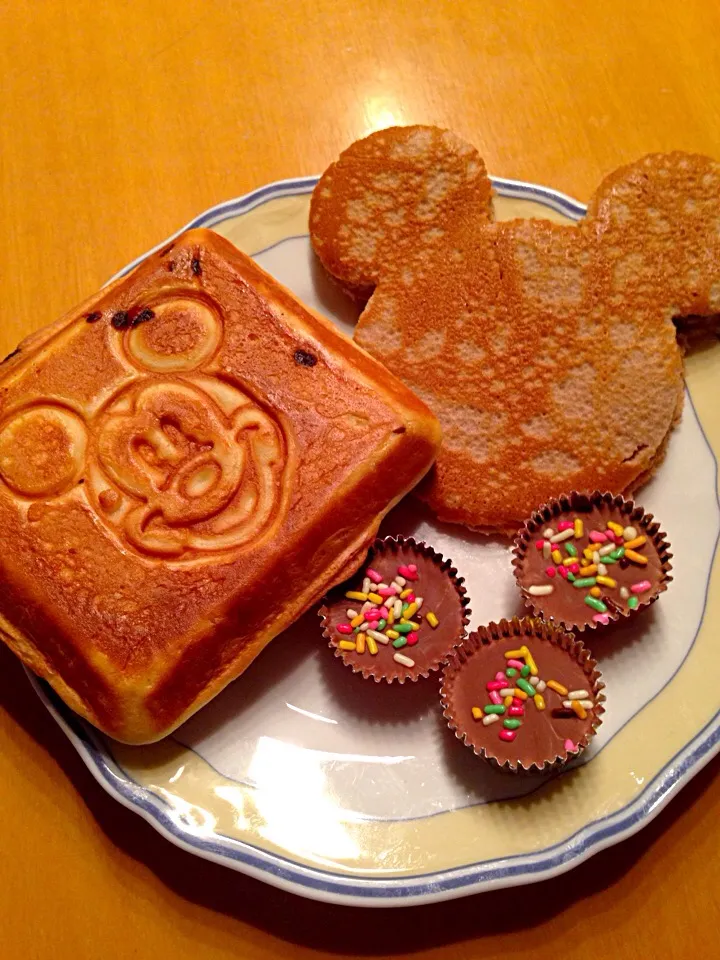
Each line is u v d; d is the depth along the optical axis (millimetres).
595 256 229
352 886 195
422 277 233
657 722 208
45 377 213
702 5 284
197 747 211
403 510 231
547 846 198
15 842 214
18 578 200
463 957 206
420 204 236
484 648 212
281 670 219
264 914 209
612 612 211
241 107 280
